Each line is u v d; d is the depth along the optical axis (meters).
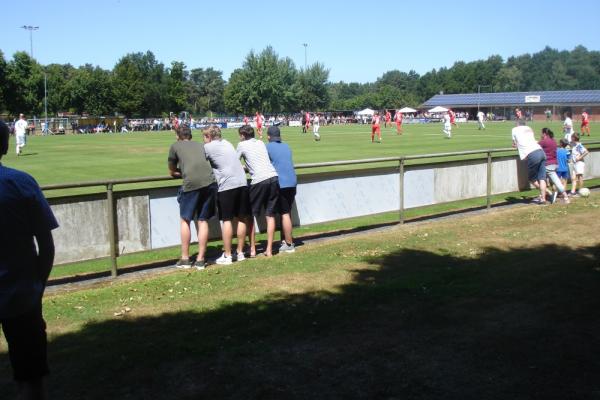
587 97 106.88
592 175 15.60
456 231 10.00
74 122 73.50
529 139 12.74
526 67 179.25
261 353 4.86
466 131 53.56
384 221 11.52
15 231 3.45
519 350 4.89
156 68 109.88
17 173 3.50
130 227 7.64
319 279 7.06
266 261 8.17
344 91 181.38
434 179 11.27
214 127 8.12
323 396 4.15
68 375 4.47
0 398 4.15
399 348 4.95
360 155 25.09
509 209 12.38
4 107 80.56
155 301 6.30
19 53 83.88
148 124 78.50
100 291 6.82
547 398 4.09
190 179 7.64
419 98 163.00
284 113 107.25
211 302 6.21
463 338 5.15
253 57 105.00
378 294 6.36
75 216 7.14
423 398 4.12
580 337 5.15
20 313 3.49
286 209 8.73
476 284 6.71
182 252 7.94
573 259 7.77
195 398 4.14
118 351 4.91
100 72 99.12
